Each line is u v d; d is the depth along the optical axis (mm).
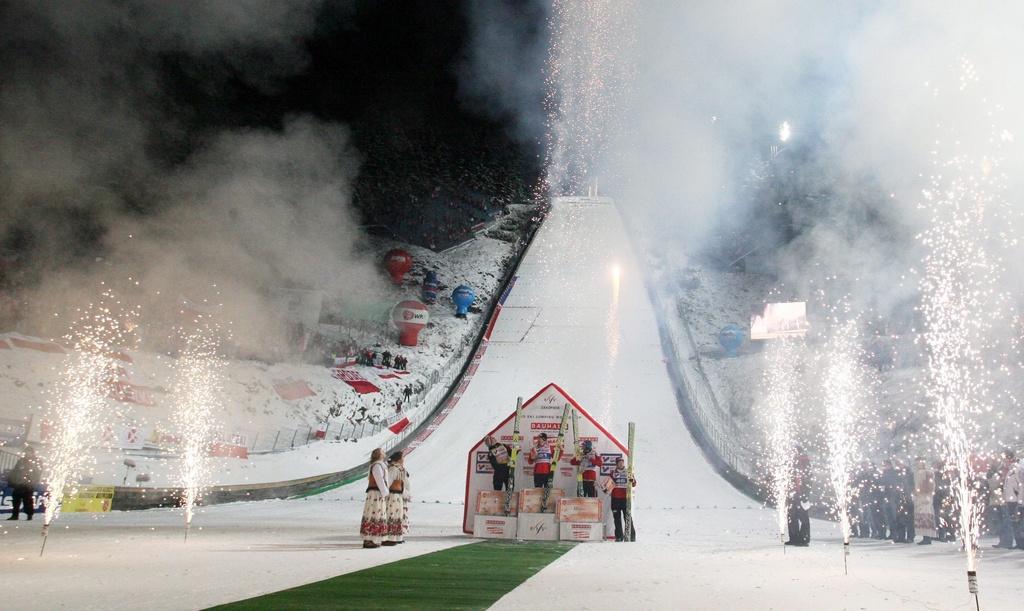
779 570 10555
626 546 14461
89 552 11320
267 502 27188
